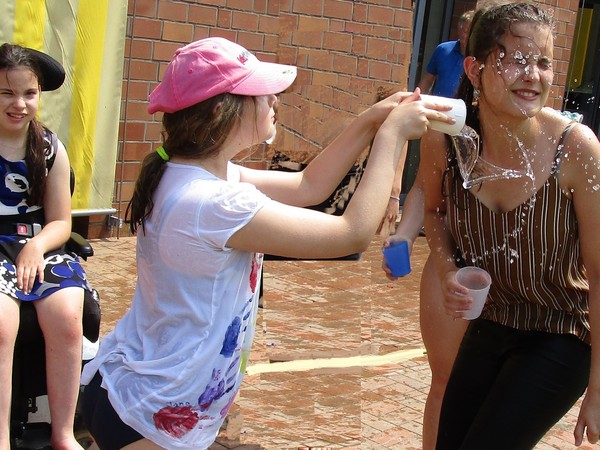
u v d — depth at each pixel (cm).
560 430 415
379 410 414
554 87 835
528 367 251
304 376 441
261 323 507
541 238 248
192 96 196
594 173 240
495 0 255
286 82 204
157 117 661
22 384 313
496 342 267
